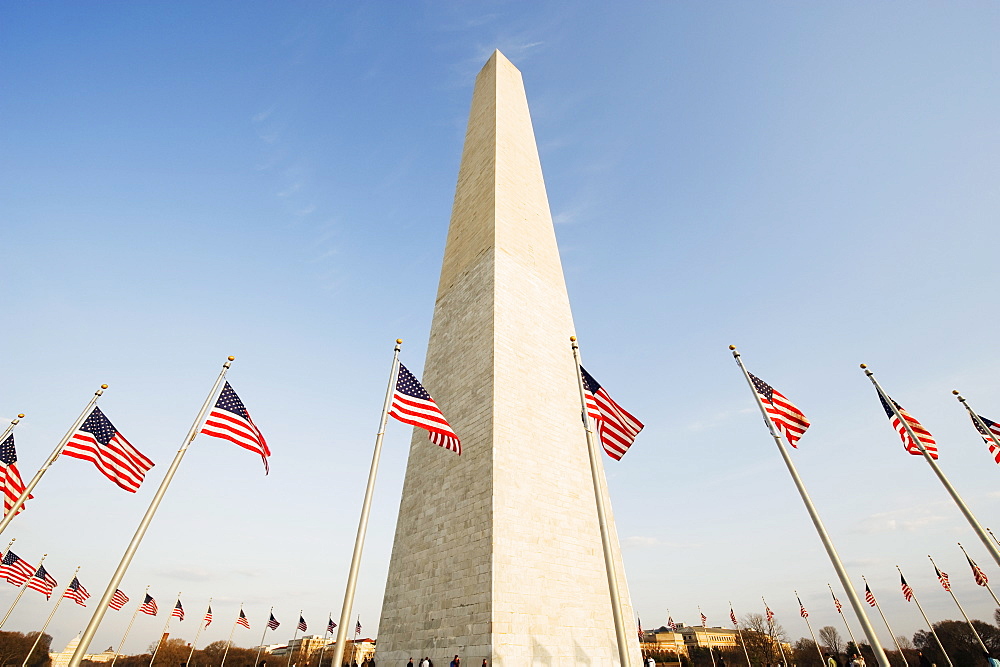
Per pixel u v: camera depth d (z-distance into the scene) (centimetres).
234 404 1638
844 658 8138
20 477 1884
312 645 10069
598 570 2239
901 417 1853
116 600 4134
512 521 2072
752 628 8406
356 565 1266
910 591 4509
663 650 8744
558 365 2828
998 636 6962
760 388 1733
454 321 3044
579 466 2516
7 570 3241
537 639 1872
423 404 1647
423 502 2519
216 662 9225
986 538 1488
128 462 1830
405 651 2162
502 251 2983
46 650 7050
